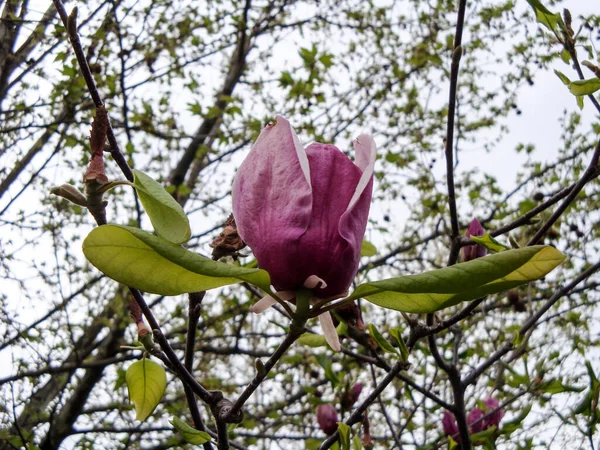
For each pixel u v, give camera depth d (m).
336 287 1.25
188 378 1.73
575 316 4.87
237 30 7.51
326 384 6.08
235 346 7.01
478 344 5.20
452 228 2.61
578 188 2.31
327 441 2.39
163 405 6.82
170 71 6.93
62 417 6.76
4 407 5.96
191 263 1.11
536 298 5.57
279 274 1.24
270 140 1.31
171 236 1.23
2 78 5.56
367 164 1.31
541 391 3.33
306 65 6.43
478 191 7.21
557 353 3.45
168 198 1.28
